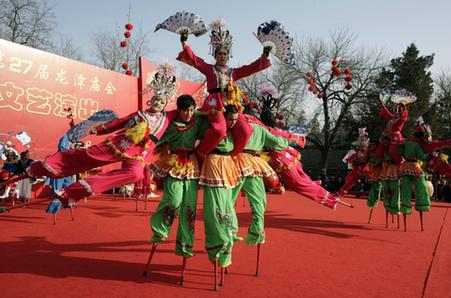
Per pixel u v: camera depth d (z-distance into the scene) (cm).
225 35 592
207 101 505
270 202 1443
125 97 1455
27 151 1054
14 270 502
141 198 1302
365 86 3288
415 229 923
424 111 3269
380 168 954
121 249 627
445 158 970
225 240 462
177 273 514
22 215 919
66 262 545
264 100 618
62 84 1264
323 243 732
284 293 457
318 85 3234
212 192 471
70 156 486
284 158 596
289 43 580
